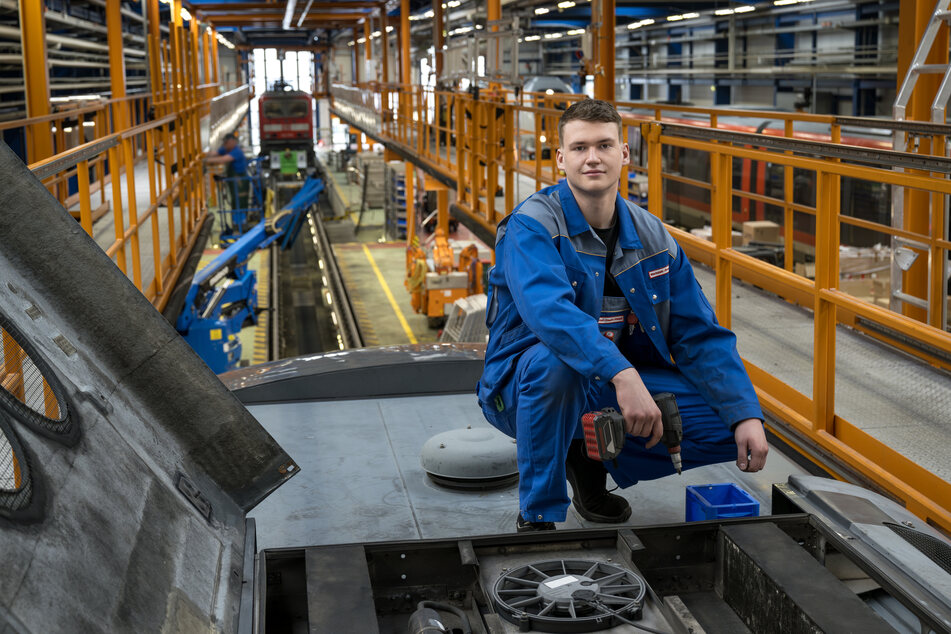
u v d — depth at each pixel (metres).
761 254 9.01
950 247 4.66
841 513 2.07
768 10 25.20
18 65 11.48
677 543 2.07
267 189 35.38
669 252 2.41
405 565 1.99
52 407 1.67
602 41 11.71
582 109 2.30
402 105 22.55
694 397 2.43
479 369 4.10
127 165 7.13
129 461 1.72
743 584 1.95
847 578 2.12
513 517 2.72
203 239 12.78
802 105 18.69
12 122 6.73
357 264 30.81
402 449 3.35
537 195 2.39
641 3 26.64
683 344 2.42
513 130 10.45
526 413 2.26
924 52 5.48
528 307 2.21
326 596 1.74
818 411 3.40
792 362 4.44
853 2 21.12
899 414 3.67
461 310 12.35
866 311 3.03
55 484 1.41
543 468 2.28
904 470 2.99
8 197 1.90
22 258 1.90
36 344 1.73
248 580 1.79
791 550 1.92
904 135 5.51
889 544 1.91
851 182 12.49
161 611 1.44
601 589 1.86
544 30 38.47
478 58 16.41
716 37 29.47
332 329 23.36
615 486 2.97
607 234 2.42
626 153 2.38
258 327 22.89
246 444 2.08
